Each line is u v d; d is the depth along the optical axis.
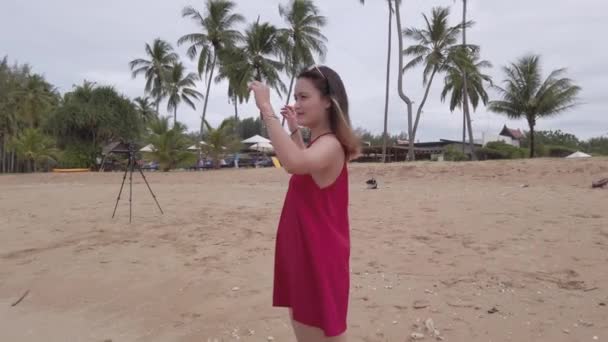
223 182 17.28
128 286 4.21
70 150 36.16
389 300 3.65
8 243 6.10
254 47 32.62
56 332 3.28
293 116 1.83
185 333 3.17
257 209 8.78
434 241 5.56
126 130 38.34
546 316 3.26
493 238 5.58
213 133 25.14
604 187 10.23
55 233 6.71
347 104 1.64
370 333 3.05
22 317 3.58
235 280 4.27
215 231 6.54
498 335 2.98
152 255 5.29
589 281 3.95
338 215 1.62
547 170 13.22
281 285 1.70
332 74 1.63
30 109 40.69
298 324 1.62
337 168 1.58
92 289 4.17
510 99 30.92
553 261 4.55
